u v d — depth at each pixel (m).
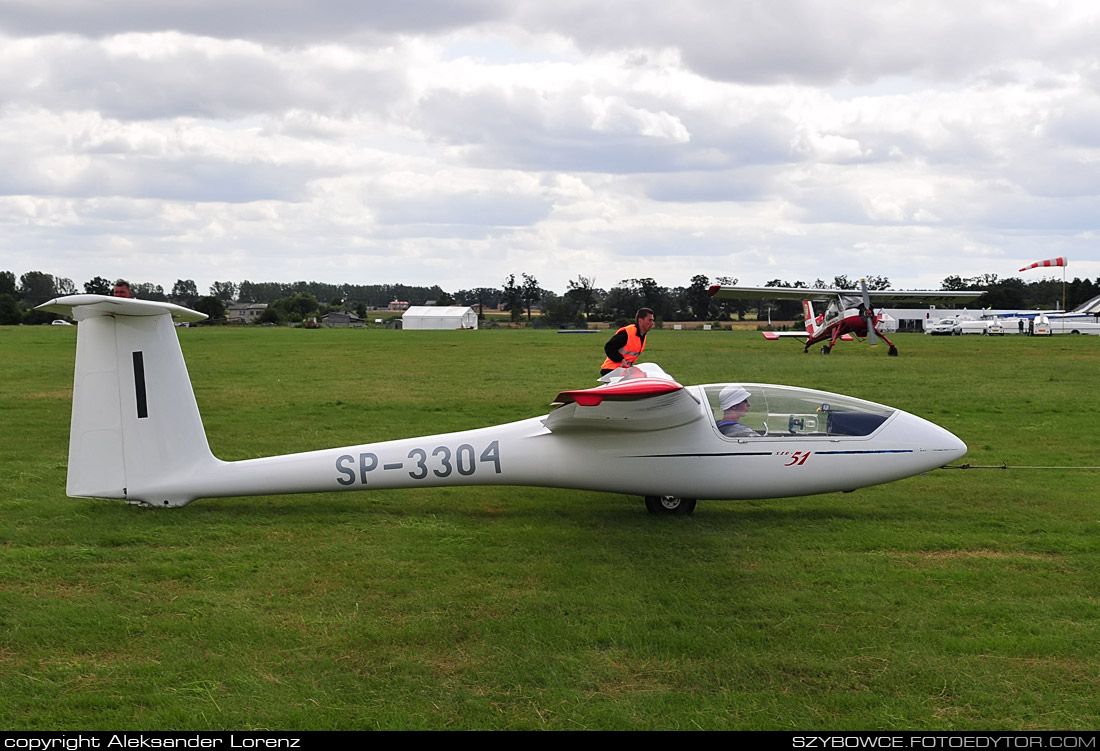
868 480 8.34
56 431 13.62
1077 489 9.77
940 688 4.84
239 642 5.38
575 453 8.22
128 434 8.04
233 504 8.66
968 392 20.25
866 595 6.25
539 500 9.12
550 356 35.25
